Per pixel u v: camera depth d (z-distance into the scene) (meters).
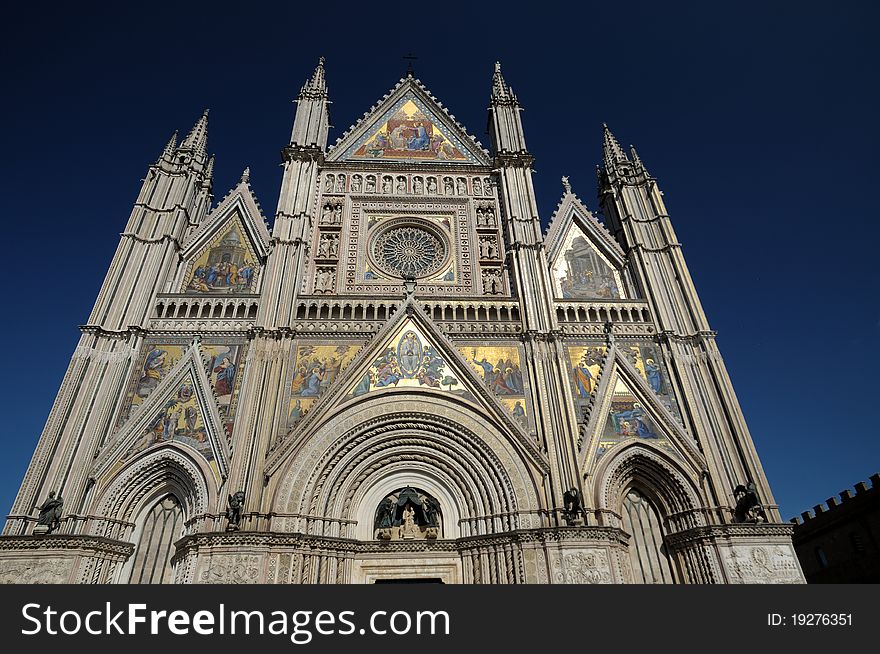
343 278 38.41
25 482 27.94
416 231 41.94
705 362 34.78
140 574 28.31
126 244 36.53
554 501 29.22
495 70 50.78
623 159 46.16
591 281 39.88
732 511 29.61
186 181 40.97
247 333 34.03
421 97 49.00
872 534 38.00
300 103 46.25
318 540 28.02
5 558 25.39
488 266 40.00
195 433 30.53
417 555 29.67
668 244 39.88
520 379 33.91
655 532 31.06
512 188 42.50
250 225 40.09
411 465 32.28
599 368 34.62
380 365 33.75
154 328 34.16
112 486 28.86
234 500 27.08
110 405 30.97
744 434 31.69
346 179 43.28
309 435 30.62
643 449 31.72
